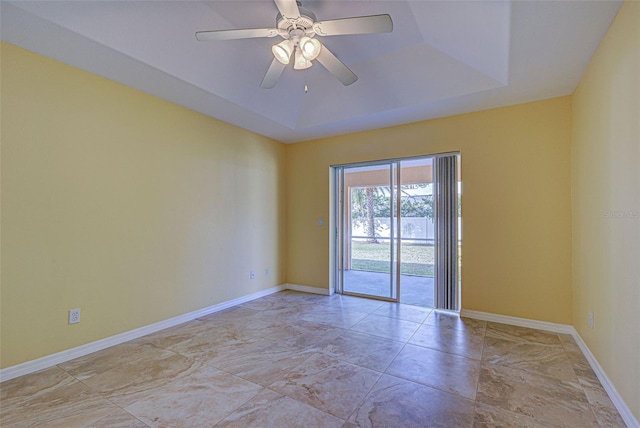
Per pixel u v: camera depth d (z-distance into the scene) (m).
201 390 2.02
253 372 2.26
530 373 2.23
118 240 2.78
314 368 2.32
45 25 1.95
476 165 3.45
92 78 2.59
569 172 2.99
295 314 3.63
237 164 4.05
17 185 2.19
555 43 2.11
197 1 2.24
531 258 3.16
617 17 1.80
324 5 2.30
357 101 3.52
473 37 2.34
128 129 2.85
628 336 1.69
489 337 2.91
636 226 1.59
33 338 2.26
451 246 3.74
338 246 4.68
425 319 3.45
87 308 2.57
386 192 4.27
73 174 2.48
